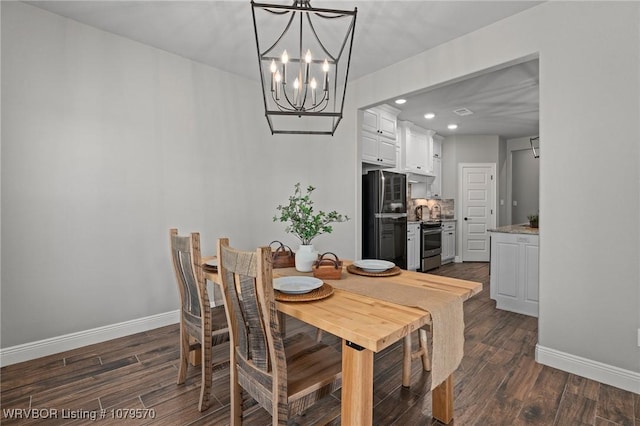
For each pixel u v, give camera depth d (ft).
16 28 7.22
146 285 9.32
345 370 3.85
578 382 6.52
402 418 5.46
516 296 10.93
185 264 5.93
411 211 20.25
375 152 14.75
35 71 7.47
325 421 4.40
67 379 6.63
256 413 5.65
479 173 21.09
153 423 5.33
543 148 7.22
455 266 19.27
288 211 6.75
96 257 8.42
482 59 8.29
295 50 9.62
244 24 8.26
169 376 6.77
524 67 10.61
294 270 6.46
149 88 9.35
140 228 9.20
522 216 22.21
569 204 6.88
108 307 8.63
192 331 6.07
